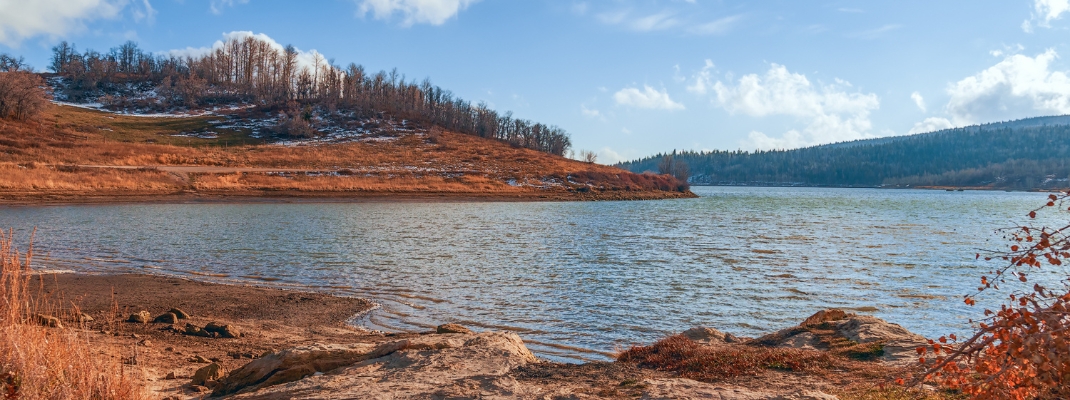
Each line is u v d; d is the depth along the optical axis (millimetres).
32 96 95375
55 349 7559
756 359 9297
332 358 9594
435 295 19594
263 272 23312
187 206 57188
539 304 18500
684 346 10055
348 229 39969
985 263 27891
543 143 165500
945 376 6633
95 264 24250
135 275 21797
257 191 67438
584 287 21281
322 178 76438
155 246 29953
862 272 25328
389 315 16797
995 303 19562
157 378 9688
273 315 16203
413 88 165875
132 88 154125
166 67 170875
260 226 40625
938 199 119625
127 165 74750
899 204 92750
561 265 26219
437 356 9594
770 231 43250
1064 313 4680
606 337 15008
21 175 58938
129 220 42750
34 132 86438
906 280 23500
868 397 7242
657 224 48562
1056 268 25953
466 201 75938
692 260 28266
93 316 14734
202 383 9578
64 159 72500
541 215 57094
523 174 94625
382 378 8477
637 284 21969
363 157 100875
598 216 56875
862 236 40312
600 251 31156
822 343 10562
